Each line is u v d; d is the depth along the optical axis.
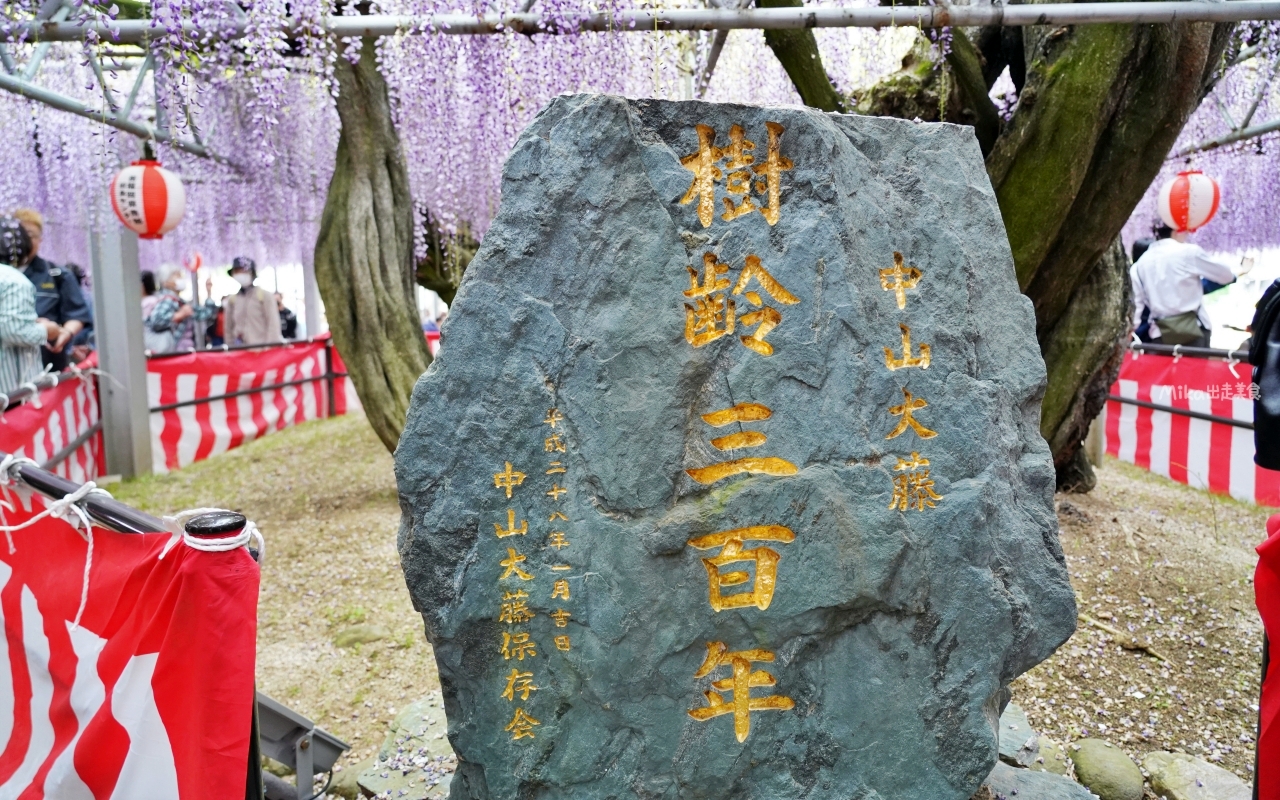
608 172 2.03
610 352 2.03
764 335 2.08
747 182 2.08
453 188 4.38
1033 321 2.29
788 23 3.23
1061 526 4.43
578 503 2.03
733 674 2.08
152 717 1.71
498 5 3.39
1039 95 3.47
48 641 1.83
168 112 4.41
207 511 1.73
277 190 5.42
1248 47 4.15
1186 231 4.59
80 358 5.88
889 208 2.19
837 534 2.07
